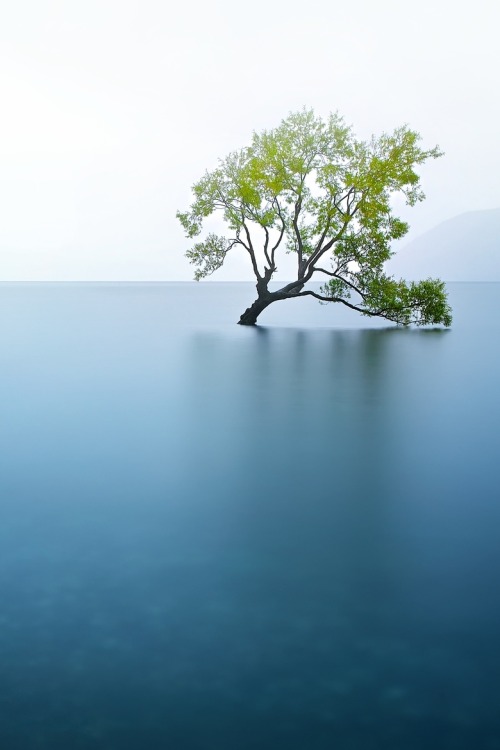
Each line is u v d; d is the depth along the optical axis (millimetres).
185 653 4418
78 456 9734
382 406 13852
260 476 8664
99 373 18953
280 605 5109
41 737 3615
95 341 29422
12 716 3787
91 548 6266
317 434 11180
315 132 33344
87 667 4254
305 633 4676
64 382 17281
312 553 6117
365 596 5246
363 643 4547
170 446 10328
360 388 16281
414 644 4535
